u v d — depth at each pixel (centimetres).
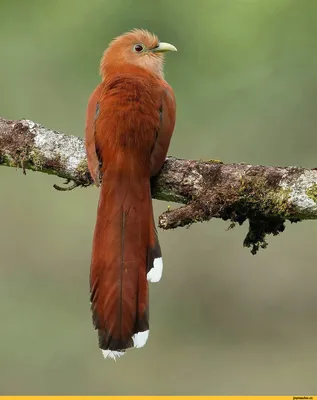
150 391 1388
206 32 1307
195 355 1470
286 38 1301
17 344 1437
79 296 1530
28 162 931
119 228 818
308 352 1463
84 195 1567
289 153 1401
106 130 839
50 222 1562
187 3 1307
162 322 1516
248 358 1461
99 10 1334
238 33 1301
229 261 1544
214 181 845
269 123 1381
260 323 1515
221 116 1378
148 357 1456
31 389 1368
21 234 1560
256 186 827
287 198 816
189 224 842
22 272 1545
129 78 877
